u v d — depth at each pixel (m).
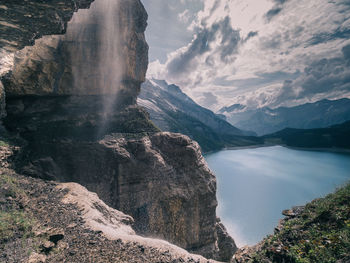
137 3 46.28
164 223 36.56
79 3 20.27
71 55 36.47
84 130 37.97
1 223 11.34
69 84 36.66
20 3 16.16
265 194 108.19
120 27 42.59
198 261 12.75
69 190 19.56
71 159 34.31
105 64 40.62
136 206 36.41
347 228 8.23
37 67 32.22
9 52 18.88
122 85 44.88
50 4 17.42
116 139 39.41
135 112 47.25
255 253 10.09
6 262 9.43
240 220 79.00
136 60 47.19
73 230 13.93
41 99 35.22
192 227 37.72
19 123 32.12
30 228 12.18
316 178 138.00
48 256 11.04
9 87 30.45
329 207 9.98
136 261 12.06
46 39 33.66
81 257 11.64
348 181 11.22
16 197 15.10
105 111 41.81
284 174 149.00
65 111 37.12
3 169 20.41
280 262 8.77
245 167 172.38
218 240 46.19
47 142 32.81
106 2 40.22
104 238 13.80
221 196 105.44
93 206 18.80
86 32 38.03
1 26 16.61
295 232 9.84
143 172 37.78
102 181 35.94
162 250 13.30
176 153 41.53
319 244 8.15
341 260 7.08
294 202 97.44
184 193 37.91
